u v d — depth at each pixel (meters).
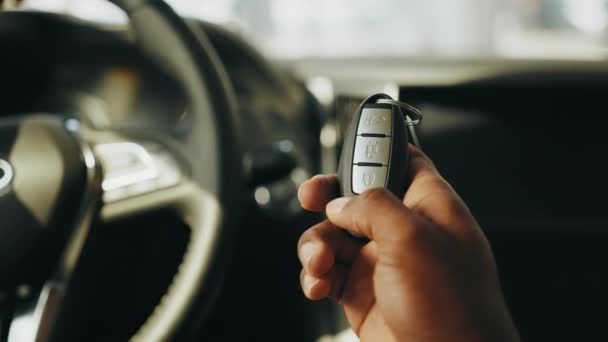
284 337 1.08
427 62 1.22
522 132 1.17
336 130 1.14
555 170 1.17
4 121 0.61
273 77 1.08
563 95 1.13
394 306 0.47
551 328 1.10
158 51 0.67
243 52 1.04
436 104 1.17
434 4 2.15
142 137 0.65
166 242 0.69
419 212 0.50
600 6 1.99
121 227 0.63
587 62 1.18
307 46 2.09
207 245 0.61
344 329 1.05
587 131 1.15
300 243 0.56
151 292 0.69
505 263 1.18
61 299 0.54
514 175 1.19
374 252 0.55
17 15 0.89
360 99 1.16
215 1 1.86
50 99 0.99
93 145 0.62
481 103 1.16
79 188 0.56
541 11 2.13
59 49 0.94
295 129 1.10
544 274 1.15
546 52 1.32
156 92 1.02
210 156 0.63
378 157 0.52
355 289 0.56
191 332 0.59
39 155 0.57
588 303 1.12
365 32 2.19
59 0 0.97
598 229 1.16
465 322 0.45
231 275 1.08
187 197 0.63
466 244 0.47
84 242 0.56
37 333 0.52
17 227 0.53
